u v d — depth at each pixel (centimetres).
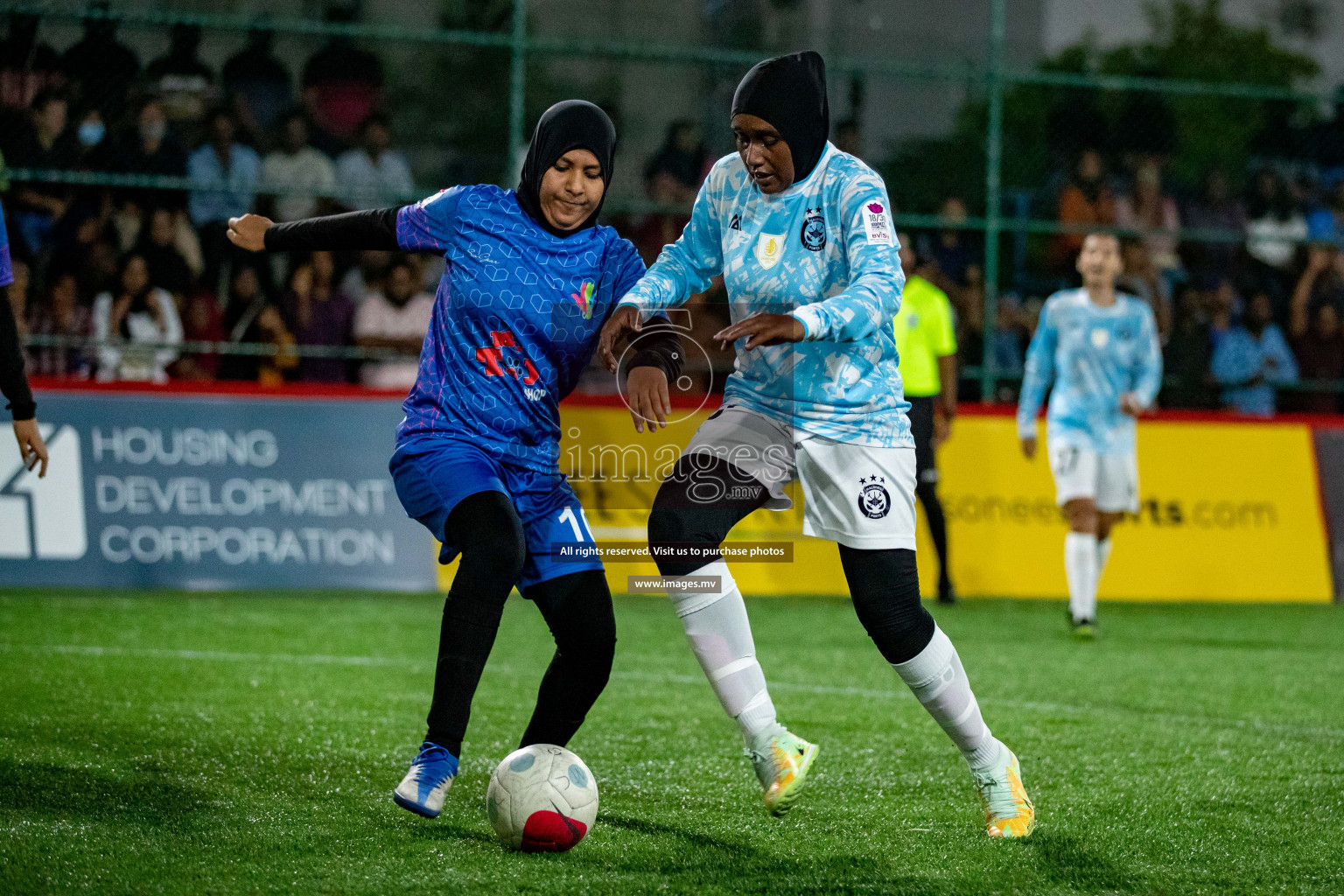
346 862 955
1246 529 2984
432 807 942
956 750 1397
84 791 1123
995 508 2895
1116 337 2331
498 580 970
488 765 1289
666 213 3067
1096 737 1503
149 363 2798
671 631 2266
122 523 2530
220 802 1112
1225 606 2864
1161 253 3453
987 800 1073
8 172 2703
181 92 2909
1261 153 3628
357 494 2652
